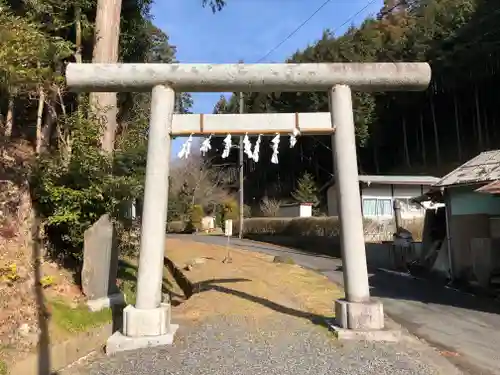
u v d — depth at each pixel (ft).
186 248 57.11
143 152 28.22
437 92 97.50
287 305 25.63
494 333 21.44
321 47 105.19
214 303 25.58
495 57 82.48
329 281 35.88
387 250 53.47
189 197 122.93
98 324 18.62
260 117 19.97
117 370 14.43
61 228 23.48
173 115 19.75
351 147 19.66
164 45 46.26
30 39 21.70
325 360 15.42
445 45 89.30
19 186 22.57
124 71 19.34
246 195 142.20
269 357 15.72
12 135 27.94
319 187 114.11
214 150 135.85
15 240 21.11
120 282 27.89
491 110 94.07
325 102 99.19
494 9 80.23
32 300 18.04
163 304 18.61
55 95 25.71
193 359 15.47
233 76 19.62
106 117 26.91
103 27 29.50
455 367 15.87
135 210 35.73
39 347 14.78
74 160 22.63
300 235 77.00
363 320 18.42
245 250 57.67
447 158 99.60
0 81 21.11
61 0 28.78
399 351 16.69
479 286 33.86
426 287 34.88
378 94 104.63
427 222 46.52
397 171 106.93
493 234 35.99
